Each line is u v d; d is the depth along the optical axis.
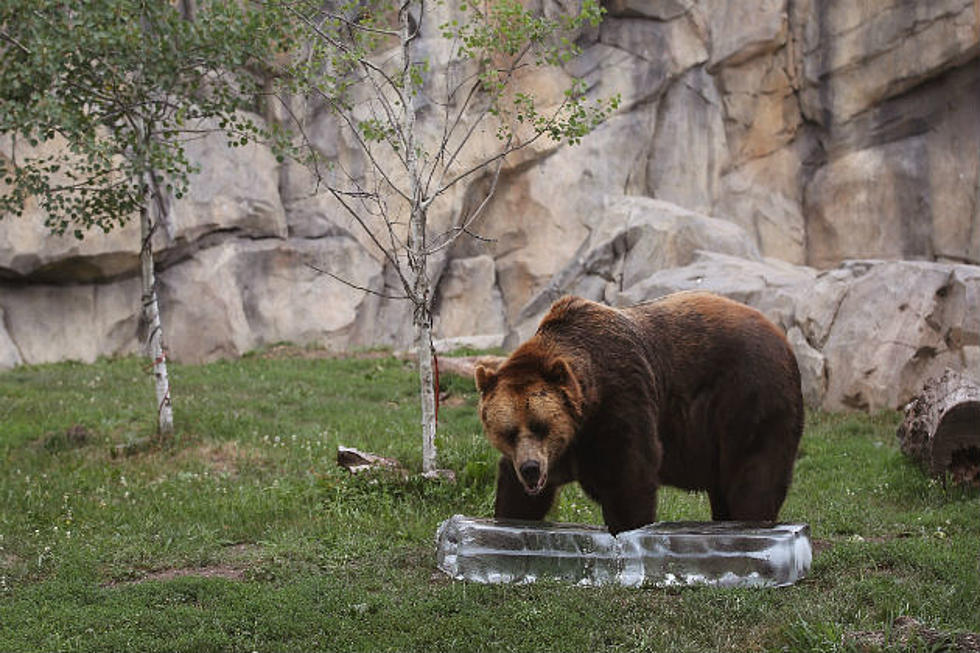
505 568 8.32
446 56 23.00
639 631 7.08
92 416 15.52
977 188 25.97
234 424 15.04
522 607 7.56
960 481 11.49
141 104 13.77
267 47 13.78
